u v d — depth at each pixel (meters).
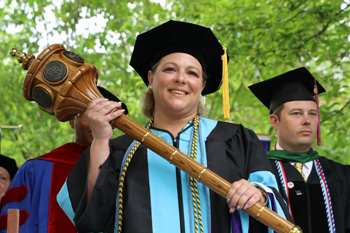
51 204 4.98
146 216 3.19
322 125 9.67
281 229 3.01
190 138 3.45
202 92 4.01
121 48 12.13
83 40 11.62
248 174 3.38
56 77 3.25
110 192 3.31
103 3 12.12
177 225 3.15
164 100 3.44
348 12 8.88
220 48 3.70
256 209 3.06
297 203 4.57
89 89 3.29
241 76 11.27
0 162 5.88
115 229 3.25
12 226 2.92
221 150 3.40
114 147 3.52
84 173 3.37
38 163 5.19
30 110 13.22
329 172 4.77
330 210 4.55
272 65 9.53
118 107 3.29
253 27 9.27
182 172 3.32
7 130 13.38
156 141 3.19
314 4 8.83
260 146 3.54
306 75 5.04
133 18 11.09
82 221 3.20
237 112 13.20
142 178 3.31
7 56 13.23
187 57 3.51
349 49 9.54
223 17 9.38
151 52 3.69
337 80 10.15
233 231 3.21
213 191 3.26
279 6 9.44
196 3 11.38
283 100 5.00
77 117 5.28
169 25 3.54
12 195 5.01
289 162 4.80
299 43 9.21
